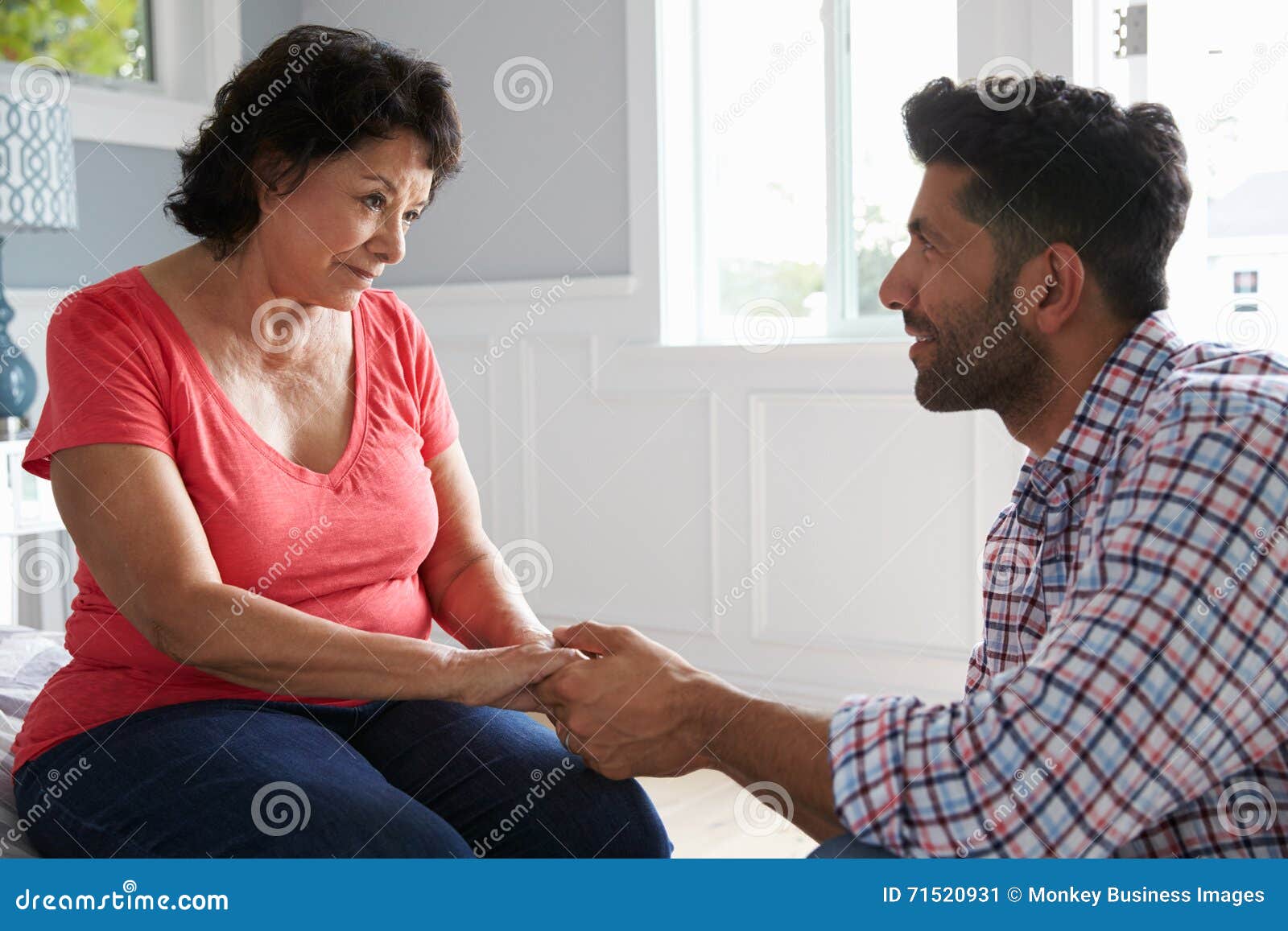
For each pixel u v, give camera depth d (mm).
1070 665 883
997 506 2789
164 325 1273
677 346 3229
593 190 3383
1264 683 879
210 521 1270
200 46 3430
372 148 1284
